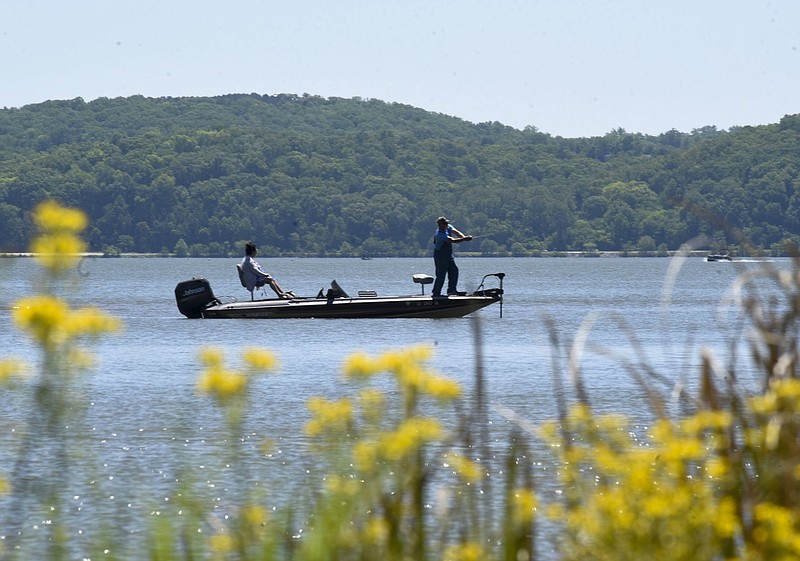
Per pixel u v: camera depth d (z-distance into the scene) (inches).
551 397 2145.7
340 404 765.3
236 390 703.1
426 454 1503.4
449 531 993.5
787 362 764.6
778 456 738.2
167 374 2541.8
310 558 738.2
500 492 1273.4
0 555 1114.1
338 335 3553.2
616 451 777.6
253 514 823.7
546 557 1014.4
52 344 603.5
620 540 664.4
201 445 1642.5
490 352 3038.9
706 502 681.0
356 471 1407.5
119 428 1784.0
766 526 694.5
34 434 1689.2
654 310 5521.7
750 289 821.9
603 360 2815.0
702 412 780.6
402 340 3378.4
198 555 1025.5
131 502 1300.4
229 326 3941.9
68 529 1203.2
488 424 1788.9
